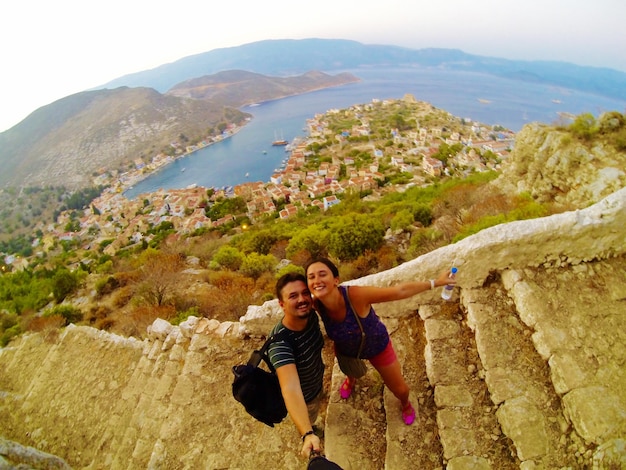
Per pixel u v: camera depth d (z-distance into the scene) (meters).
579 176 15.39
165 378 5.71
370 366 3.89
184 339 6.18
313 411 3.25
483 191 21.17
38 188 181.38
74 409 7.49
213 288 18.33
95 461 5.88
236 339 5.54
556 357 3.02
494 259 3.92
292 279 2.43
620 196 3.73
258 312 5.38
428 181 67.00
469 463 2.67
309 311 2.46
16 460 4.04
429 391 3.41
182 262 26.61
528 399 2.90
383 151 102.25
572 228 3.72
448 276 2.80
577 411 2.60
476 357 3.49
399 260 17.44
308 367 2.67
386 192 62.72
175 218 77.00
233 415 4.45
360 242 18.64
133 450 5.07
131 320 16.38
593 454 2.36
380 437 3.25
